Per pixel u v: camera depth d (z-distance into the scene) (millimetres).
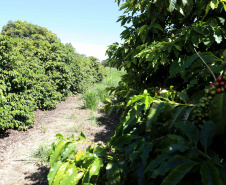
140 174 1079
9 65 6059
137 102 1434
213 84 1142
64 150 1418
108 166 1264
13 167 4227
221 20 1991
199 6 1955
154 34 2680
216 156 909
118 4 3092
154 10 2275
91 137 5840
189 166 778
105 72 22031
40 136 5957
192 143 985
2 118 5523
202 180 732
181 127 1017
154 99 1307
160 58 2182
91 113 8492
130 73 3096
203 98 1170
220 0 1894
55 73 10242
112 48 3232
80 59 16438
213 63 1535
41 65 9906
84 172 1339
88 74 16906
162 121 1359
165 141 1079
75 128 6621
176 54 1960
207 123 1002
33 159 4543
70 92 12500
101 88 13812
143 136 1434
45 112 8594
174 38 2223
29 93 7562
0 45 5766
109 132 6273
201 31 1833
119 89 3150
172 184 751
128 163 1393
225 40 2137
